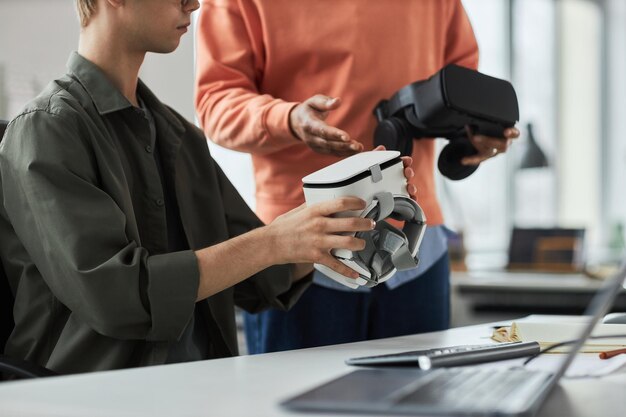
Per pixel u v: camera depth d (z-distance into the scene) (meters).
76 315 1.28
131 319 1.25
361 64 1.79
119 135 1.44
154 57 2.57
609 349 1.23
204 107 1.85
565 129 7.62
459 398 0.78
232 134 1.78
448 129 1.73
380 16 1.80
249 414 0.77
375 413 0.75
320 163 1.79
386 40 1.80
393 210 1.25
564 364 0.87
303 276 1.61
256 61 1.85
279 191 1.83
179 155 1.56
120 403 0.82
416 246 1.30
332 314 1.75
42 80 2.69
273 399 0.85
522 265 3.89
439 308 1.83
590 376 1.03
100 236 1.26
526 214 7.04
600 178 8.23
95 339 1.31
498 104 1.71
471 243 6.33
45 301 1.34
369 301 1.76
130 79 1.47
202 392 0.89
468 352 1.08
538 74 7.20
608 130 8.23
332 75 1.81
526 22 7.03
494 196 6.68
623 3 8.05
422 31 1.86
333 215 1.18
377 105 1.79
